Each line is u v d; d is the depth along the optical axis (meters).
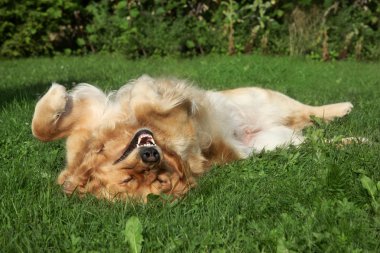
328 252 3.04
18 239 3.37
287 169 4.58
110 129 4.38
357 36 13.45
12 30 13.66
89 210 3.81
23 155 5.03
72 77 9.71
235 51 13.84
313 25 13.74
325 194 3.88
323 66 12.16
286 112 6.10
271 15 13.93
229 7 13.77
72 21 14.41
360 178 4.01
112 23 13.96
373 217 3.48
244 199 3.92
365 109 6.80
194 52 13.77
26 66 11.84
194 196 4.07
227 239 3.28
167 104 4.53
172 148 4.42
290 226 3.37
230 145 5.34
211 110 5.36
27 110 6.63
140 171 3.99
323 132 5.48
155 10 13.73
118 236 3.36
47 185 4.25
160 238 3.37
